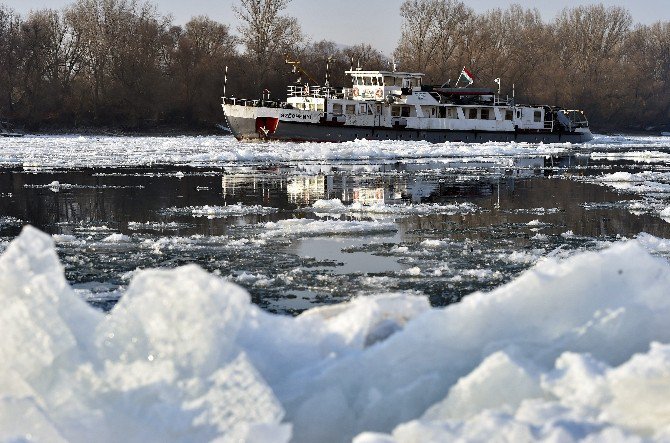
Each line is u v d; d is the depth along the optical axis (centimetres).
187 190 1966
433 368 238
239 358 213
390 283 830
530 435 181
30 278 219
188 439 204
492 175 2478
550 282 245
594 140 5591
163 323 215
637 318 242
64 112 7150
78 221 1412
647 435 194
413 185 2136
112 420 209
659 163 3142
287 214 1484
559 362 217
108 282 856
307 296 779
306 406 231
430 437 183
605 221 1363
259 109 4519
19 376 214
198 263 962
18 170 2580
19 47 7212
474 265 933
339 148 3697
